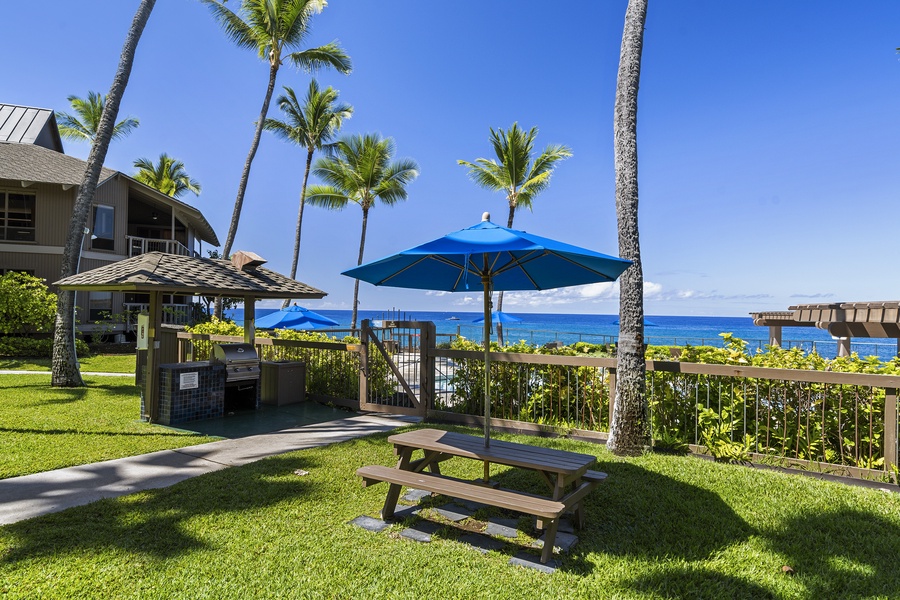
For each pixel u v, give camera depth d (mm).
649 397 6184
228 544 3283
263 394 8891
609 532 3646
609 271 3979
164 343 10438
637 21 5887
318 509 3959
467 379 7715
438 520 3832
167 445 5848
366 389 8312
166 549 3189
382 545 3357
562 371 6812
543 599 2730
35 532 3385
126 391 9617
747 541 3504
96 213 19906
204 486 4410
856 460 5008
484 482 4367
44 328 15859
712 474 4777
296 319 14852
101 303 19953
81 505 3920
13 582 2719
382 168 26812
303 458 5348
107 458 5277
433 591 2783
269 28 18969
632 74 5852
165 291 7008
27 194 18609
